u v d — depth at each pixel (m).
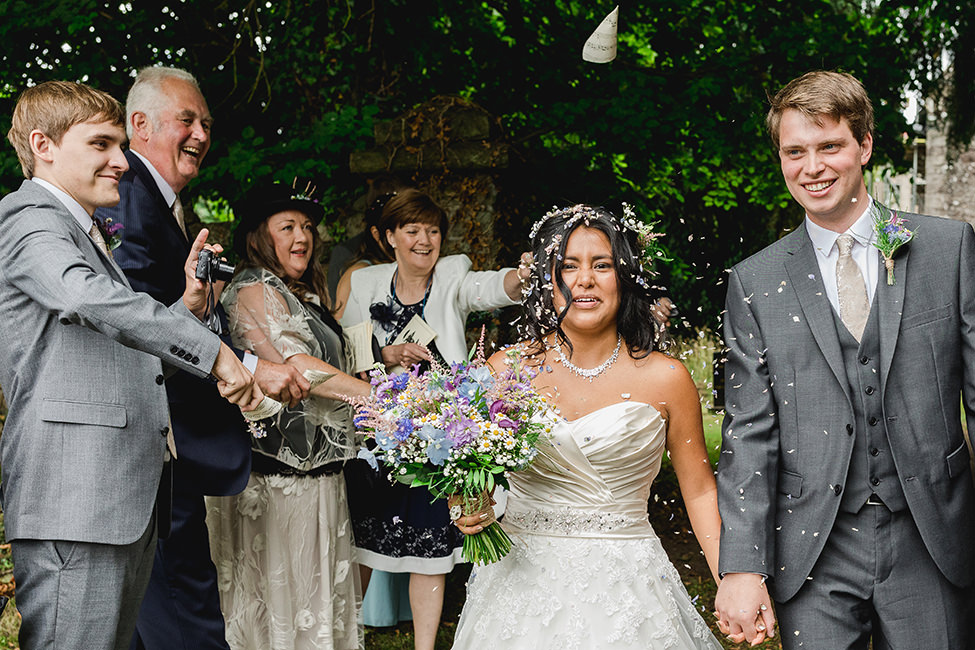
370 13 7.03
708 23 7.79
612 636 2.57
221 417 3.33
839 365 2.52
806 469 2.56
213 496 3.42
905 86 7.68
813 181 2.51
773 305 2.63
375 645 4.37
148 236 3.27
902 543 2.49
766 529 2.56
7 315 2.66
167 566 3.23
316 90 7.10
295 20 6.99
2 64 6.56
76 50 6.64
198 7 7.04
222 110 7.20
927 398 2.47
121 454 2.70
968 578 2.52
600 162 7.33
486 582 2.71
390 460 2.50
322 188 6.50
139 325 2.60
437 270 4.34
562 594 2.62
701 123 6.81
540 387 2.77
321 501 3.64
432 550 4.01
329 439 3.66
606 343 2.78
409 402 2.51
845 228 2.57
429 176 5.99
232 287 3.68
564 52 7.54
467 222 5.91
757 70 7.12
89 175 2.73
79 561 2.63
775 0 7.63
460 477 2.47
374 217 4.56
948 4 7.52
